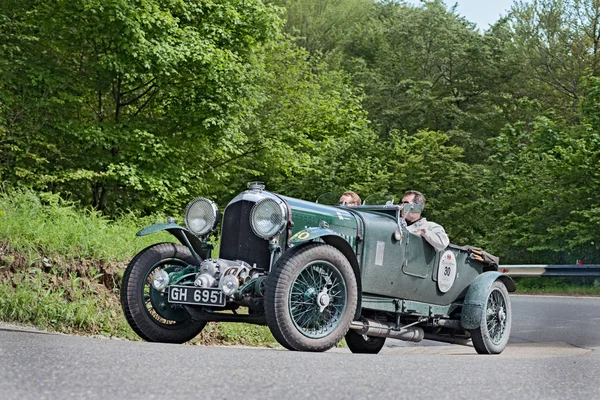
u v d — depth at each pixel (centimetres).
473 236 2691
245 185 2612
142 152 1667
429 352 789
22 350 378
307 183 2633
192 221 607
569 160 2305
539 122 2580
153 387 276
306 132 2555
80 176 1572
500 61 3797
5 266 755
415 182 2619
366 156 2778
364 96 2894
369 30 4412
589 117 2486
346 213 623
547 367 405
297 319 536
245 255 580
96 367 321
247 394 269
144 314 588
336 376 324
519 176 2506
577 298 1688
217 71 1745
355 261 570
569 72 3594
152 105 1853
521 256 2484
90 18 1591
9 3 1636
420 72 3941
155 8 1605
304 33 4366
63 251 817
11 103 1580
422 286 679
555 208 2381
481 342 704
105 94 1822
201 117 1739
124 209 1775
